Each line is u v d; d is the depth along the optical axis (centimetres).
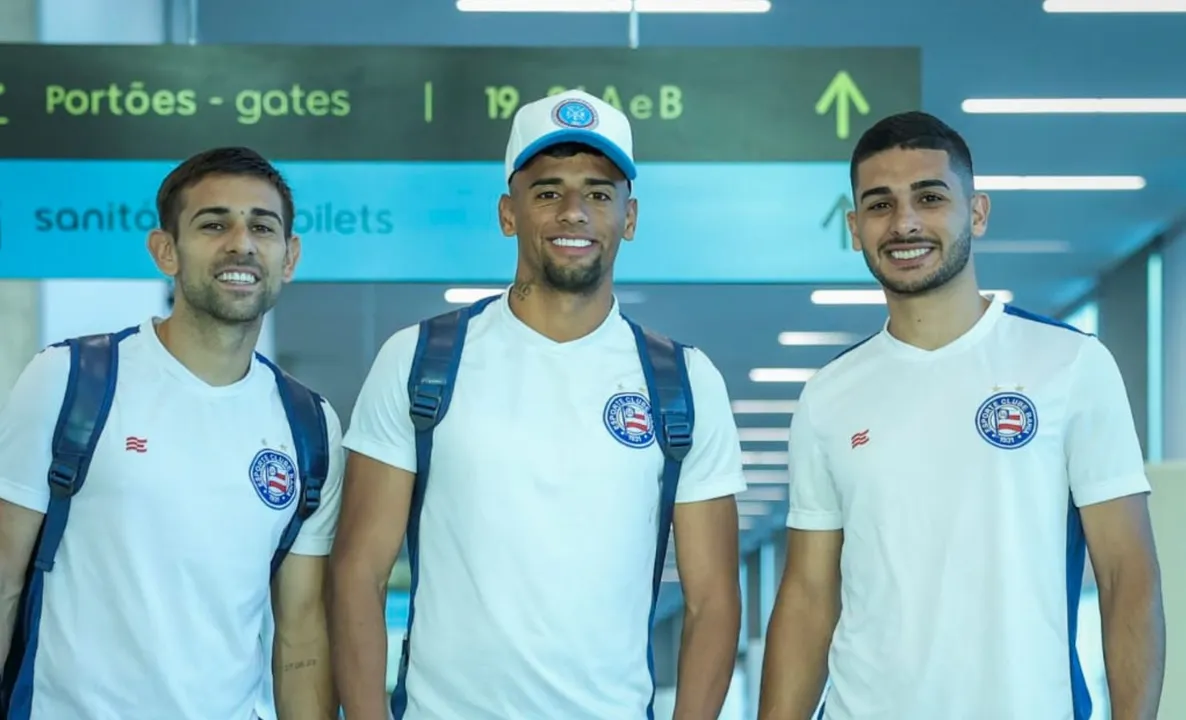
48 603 234
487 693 234
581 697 234
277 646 262
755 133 473
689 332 707
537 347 246
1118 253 655
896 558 239
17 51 466
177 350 246
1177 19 566
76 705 230
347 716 239
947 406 242
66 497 232
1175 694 340
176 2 559
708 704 245
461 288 598
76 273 467
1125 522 236
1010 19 568
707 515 252
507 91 474
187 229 243
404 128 474
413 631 243
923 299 246
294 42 566
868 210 249
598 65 473
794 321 689
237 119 471
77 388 236
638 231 473
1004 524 234
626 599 240
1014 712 229
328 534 261
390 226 475
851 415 250
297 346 622
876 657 239
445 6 567
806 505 259
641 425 244
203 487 239
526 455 238
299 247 264
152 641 231
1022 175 649
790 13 567
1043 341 243
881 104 472
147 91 469
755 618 768
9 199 466
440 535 240
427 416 240
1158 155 631
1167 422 635
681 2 564
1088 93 605
